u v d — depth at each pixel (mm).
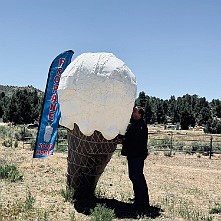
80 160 8273
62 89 8055
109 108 7672
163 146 26281
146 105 78000
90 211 7426
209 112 74062
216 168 17109
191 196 10102
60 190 9109
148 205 8367
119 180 11859
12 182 10109
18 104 51125
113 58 7957
